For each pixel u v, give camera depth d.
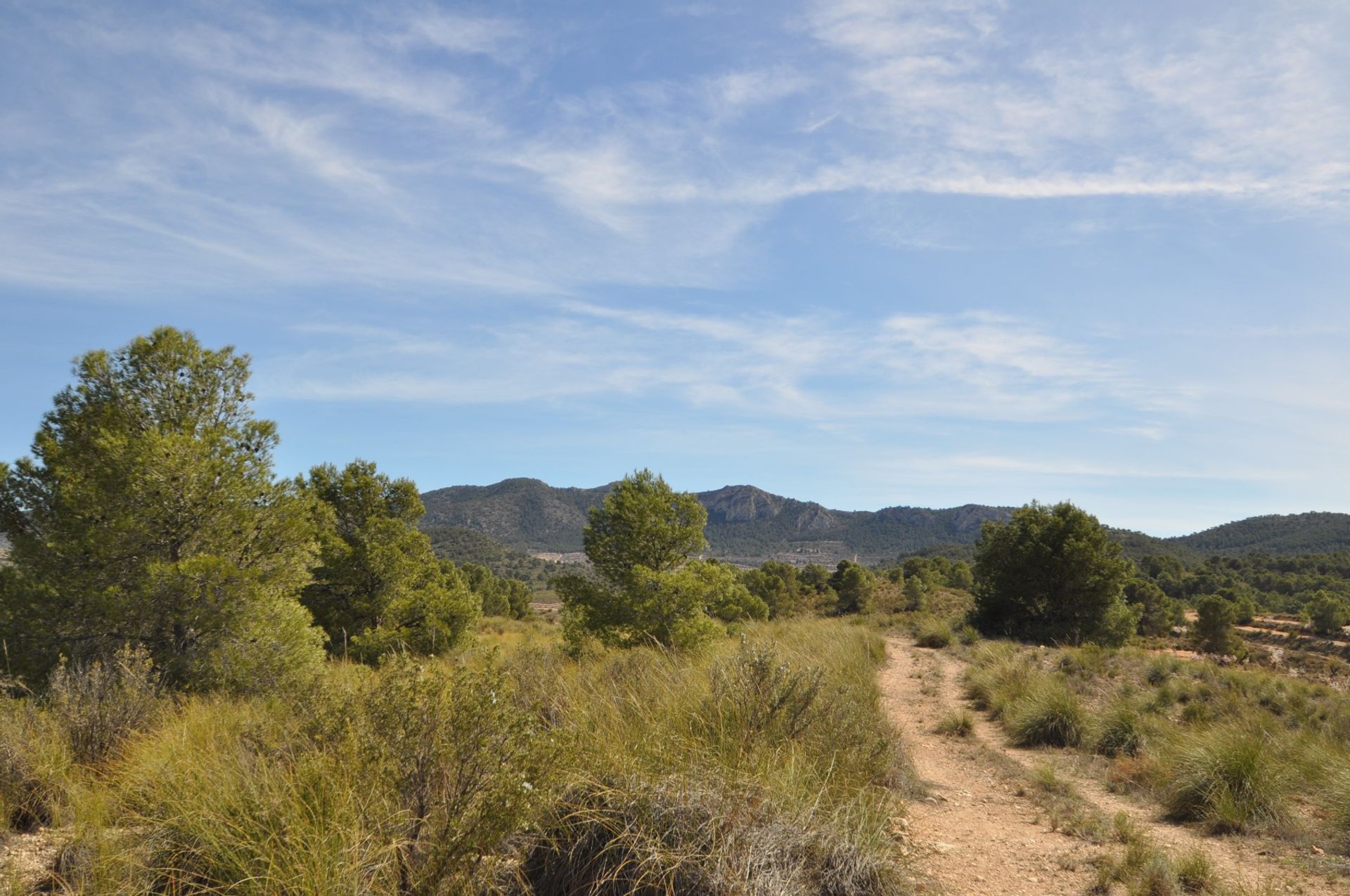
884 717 9.89
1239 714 12.77
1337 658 36.88
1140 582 56.09
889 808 5.34
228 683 9.90
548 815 4.11
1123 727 10.61
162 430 11.34
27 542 10.18
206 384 11.88
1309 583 102.75
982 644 23.17
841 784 5.52
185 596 10.09
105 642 9.87
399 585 17.28
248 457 11.59
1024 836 6.27
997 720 13.03
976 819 6.79
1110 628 30.48
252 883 3.48
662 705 6.13
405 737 3.81
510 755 3.82
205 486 10.77
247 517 11.09
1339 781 7.22
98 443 10.27
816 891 3.96
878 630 32.12
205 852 3.89
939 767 9.19
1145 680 17.00
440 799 3.75
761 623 23.12
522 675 6.75
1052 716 11.25
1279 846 6.23
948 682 17.31
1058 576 31.09
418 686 3.93
